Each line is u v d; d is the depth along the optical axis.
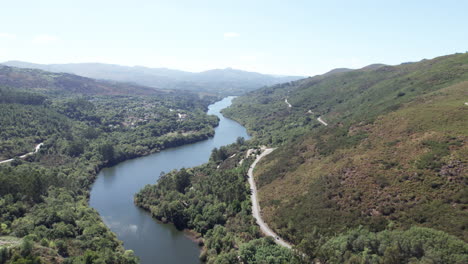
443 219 65.38
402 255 57.84
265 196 111.06
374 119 124.62
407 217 70.56
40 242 77.19
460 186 70.62
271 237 83.62
